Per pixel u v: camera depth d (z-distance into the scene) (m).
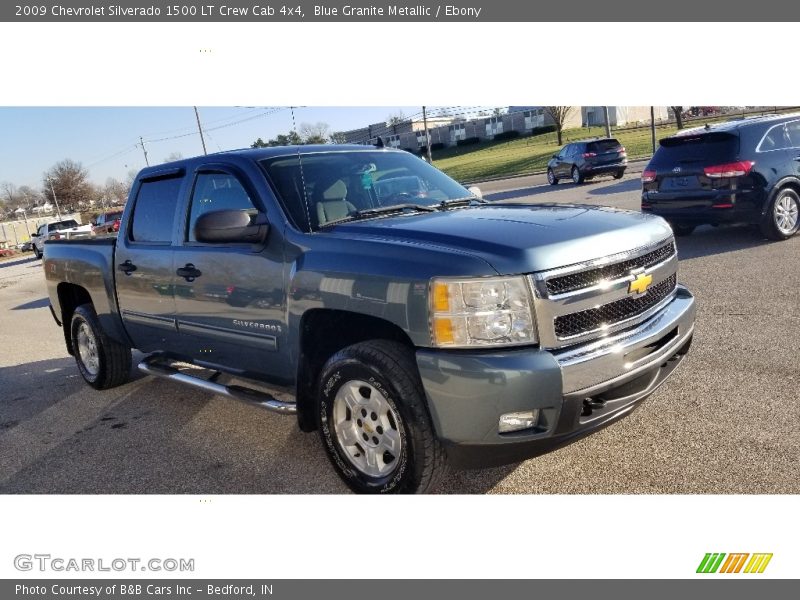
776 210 8.94
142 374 6.20
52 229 31.56
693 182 9.16
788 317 5.60
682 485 3.29
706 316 5.88
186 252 4.28
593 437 3.84
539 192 20.77
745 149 8.77
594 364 2.94
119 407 5.27
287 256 3.61
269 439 4.34
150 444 4.42
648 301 3.35
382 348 3.14
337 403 3.40
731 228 10.60
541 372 2.80
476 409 2.83
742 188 8.77
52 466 4.23
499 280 2.86
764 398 4.09
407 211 3.97
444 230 3.28
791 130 9.08
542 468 3.58
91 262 5.26
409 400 3.03
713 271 7.62
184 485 3.78
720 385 4.35
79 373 6.52
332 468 3.83
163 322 4.62
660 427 3.87
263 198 3.85
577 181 22.05
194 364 4.67
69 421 5.06
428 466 3.07
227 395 4.05
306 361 3.59
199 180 4.38
